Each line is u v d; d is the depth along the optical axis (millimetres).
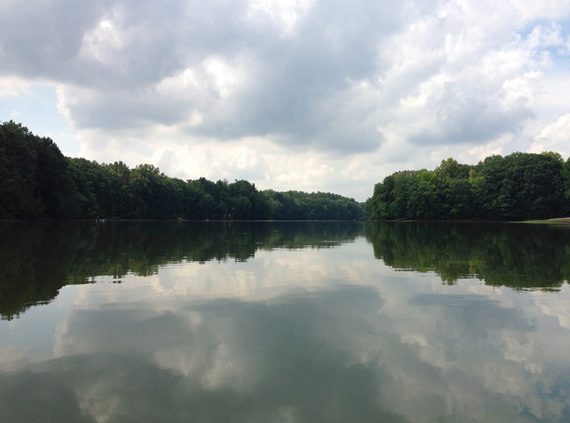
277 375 8023
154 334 10344
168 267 21109
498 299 14211
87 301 13656
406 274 19484
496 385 7668
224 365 8477
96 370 8188
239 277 18422
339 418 6492
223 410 6707
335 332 10578
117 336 10188
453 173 132750
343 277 18641
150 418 6465
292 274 19438
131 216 113875
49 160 80188
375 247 34219
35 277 17672
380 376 8016
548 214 107188
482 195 114500
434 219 120125
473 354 9156
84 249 28656
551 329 10883
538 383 7750
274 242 40531
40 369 8227
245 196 166375
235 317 11891
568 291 15477
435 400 7094
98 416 6508
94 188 101625
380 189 131750
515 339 10141
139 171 124938
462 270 20609
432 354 9148
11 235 39219
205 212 146000
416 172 141000
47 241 33906
